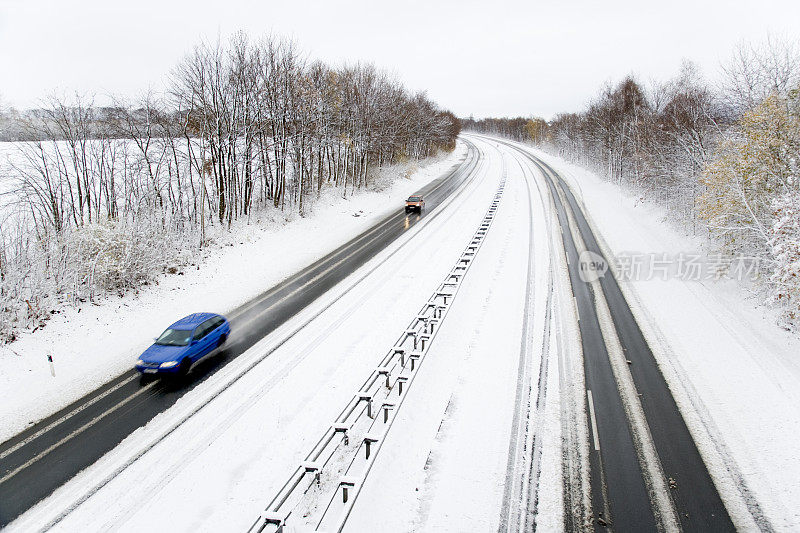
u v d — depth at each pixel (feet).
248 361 48.47
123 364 49.34
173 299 66.64
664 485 29.91
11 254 60.49
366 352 49.26
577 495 29.22
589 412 38.09
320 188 130.72
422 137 227.20
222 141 94.58
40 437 36.81
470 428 36.06
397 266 79.87
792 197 52.06
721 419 36.73
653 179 119.03
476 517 27.63
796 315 48.83
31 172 97.50
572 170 204.03
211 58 92.22
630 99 173.68
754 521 26.89
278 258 85.66
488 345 49.98
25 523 28.07
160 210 94.27
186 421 38.37
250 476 31.91
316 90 120.06
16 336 50.96
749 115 61.05
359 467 32.32
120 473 32.45
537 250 86.53
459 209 128.06
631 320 56.49
